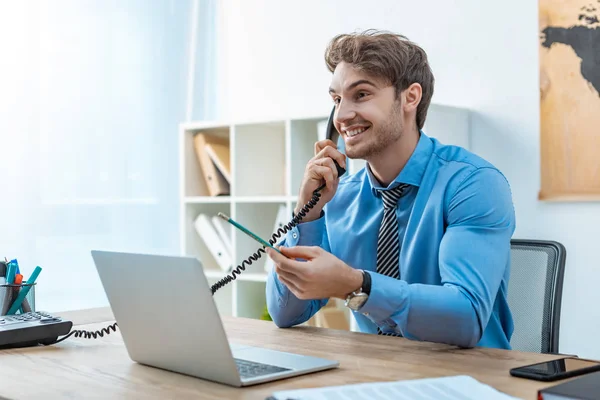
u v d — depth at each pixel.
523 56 2.77
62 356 1.32
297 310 1.57
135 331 1.19
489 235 1.46
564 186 2.65
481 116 2.88
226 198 3.24
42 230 3.09
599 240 2.59
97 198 3.28
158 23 3.54
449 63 2.97
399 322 1.31
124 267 1.14
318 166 1.66
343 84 1.54
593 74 2.58
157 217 3.52
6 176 2.99
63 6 3.17
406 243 1.60
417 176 1.60
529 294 1.67
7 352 1.36
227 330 1.56
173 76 3.61
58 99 3.15
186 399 0.99
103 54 3.31
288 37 3.57
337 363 1.17
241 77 3.77
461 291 1.34
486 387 0.98
